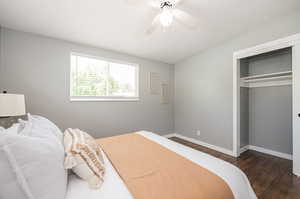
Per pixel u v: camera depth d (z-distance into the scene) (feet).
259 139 9.10
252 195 3.12
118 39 8.02
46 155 2.20
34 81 6.89
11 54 6.38
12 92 6.39
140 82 10.86
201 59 10.33
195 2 5.38
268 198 4.79
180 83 12.25
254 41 7.37
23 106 5.26
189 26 5.86
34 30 6.67
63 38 7.55
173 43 8.81
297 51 5.91
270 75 7.77
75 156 2.83
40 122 3.76
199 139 10.57
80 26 6.60
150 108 11.43
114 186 2.71
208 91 9.88
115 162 3.66
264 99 8.89
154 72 11.66
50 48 7.33
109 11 5.69
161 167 3.37
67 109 7.80
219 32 7.64
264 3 5.51
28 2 5.02
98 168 3.01
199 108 10.57
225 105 8.84
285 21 6.27
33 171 1.98
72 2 5.13
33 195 1.92
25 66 6.68
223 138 8.96
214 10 5.87
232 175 3.06
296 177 5.98
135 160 3.76
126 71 10.46
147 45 8.95
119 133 9.77
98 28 6.84
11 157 1.85
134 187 2.61
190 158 3.90
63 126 7.68
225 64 8.78
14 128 2.97
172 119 12.84
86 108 8.44
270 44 6.73
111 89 9.73
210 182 2.75
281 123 8.19
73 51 8.02
